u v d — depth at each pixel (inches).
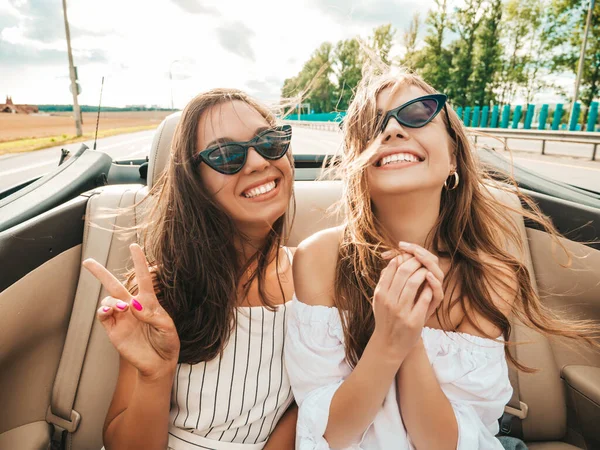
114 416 37.9
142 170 76.1
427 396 33.7
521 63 890.7
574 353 52.5
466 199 40.1
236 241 40.1
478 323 38.1
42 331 47.2
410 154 33.5
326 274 40.5
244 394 39.4
